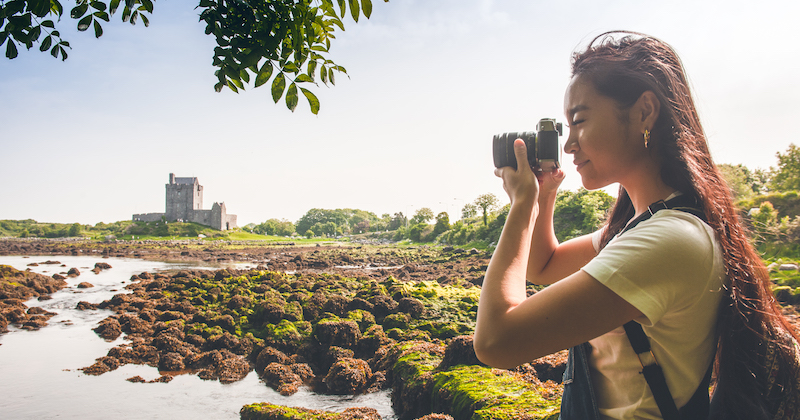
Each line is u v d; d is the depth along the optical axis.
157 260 49.88
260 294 17.89
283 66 2.21
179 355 11.69
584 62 1.20
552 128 1.26
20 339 13.77
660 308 0.92
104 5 2.36
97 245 78.31
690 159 1.05
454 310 13.54
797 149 31.67
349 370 9.53
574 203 47.78
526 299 1.01
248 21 2.08
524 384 6.34
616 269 0.93
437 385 7.09
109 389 9.83
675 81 1.10
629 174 1.16
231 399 9.27
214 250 70.50
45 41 2.34
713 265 0.96
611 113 1.12
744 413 1.02
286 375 10.26
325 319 13.05
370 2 2.24
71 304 19.53
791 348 1.05
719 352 1.10
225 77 2.19
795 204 26.12
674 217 0.99
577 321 0.93
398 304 13.82
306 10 2.19
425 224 93.62
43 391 9.66
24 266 38.09
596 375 1.16
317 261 43.91
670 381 1.01
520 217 1.12
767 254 19.45
